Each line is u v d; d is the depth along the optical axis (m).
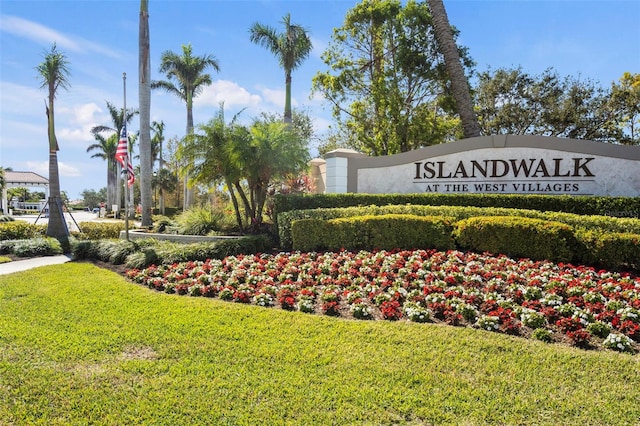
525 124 24.73
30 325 5.18
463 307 5.21
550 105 23.61
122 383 3.72
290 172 12.27
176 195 49.62
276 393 3.54
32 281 7.70
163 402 3.41
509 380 3.68
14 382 3.73
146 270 8.05
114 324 5.19
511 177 11.04
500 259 7.48
